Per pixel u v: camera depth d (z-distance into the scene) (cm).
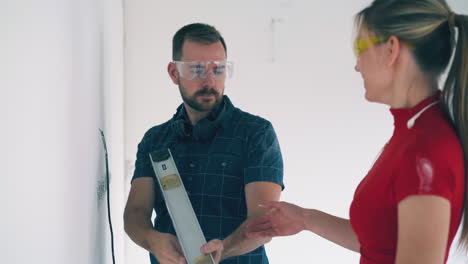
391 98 118
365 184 122
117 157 296
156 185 197
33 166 97
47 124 109
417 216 101
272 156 184
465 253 112
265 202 176
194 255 157
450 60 114
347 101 396
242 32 386
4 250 79
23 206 90
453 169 103
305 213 162
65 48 129
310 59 392
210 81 181
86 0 166
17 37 86
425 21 109
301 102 394
